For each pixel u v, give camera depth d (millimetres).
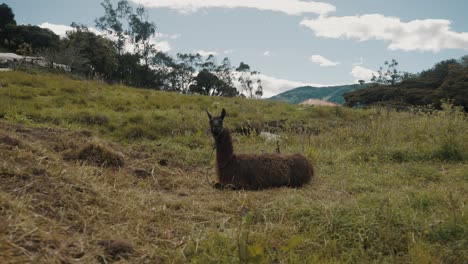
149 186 7094
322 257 4461
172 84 57750
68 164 6934
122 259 4055
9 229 3910
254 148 11336
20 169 5426
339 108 19656
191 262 4234
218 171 7738
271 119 16453
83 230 4559
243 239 3850
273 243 4770
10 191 4844
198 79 55594
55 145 8102
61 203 4949
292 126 15430
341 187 7543
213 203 6285
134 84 49594
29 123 10898
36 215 4387
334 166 9398
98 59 41281
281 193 7117
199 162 9477
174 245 4641
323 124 16719
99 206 5375
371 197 6273
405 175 8352
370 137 12656
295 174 7859
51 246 3938
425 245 4609
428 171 8453
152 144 10578
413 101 51719
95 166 7438
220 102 19000
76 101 14766
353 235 4922
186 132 12320
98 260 3994
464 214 5285
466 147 10461
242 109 17781
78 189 5574
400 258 4504
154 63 55594
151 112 14258
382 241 4785
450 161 9984
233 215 5844
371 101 58156
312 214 5516
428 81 62594
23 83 16703
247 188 7645
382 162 9953
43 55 35438
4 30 51031
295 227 5277
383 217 5250
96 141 8102
